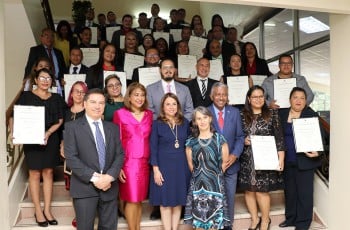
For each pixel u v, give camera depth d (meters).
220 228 2.98
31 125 3.07
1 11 2.88
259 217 3.50
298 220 3.51
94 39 6.24
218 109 3.29
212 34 5.58
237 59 4.12
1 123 2.90
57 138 3.32
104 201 2.83
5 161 2.99
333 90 3.39
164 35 5.73
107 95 3.42
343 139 3.29
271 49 7.17
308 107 3.46
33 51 4.46
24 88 3.73
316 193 3.73
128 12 9.27
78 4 6.97
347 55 3.20
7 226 3.05
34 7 5.18
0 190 2.89
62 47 5.34
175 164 3.10
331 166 3.47
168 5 9.19
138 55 4.36
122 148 2.93
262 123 3.27
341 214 3.35
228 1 2.89
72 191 2.78
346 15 3.19
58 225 3.28
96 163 2.76
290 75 3.84
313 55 5.77
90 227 2.79
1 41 2.88
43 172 3.31
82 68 4.48
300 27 6.11
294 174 3.48
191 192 3.05
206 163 2.98
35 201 3.28
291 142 3.42
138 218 3.20
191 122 3.26
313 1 3.00
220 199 2.99
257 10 6.94
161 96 3.48
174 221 3.24
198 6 9.30
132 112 3.12
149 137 3.13
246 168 3.33
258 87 3.29
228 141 3.22
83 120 2.81
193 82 3.83
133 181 3.04
